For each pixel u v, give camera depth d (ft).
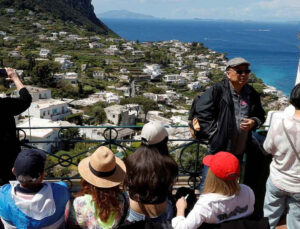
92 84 334.44
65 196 8.73
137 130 147.84
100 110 220.64
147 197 9.54
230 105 11.42
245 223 8.56
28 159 7.88
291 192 10.07
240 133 11.70
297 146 9.67
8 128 10.73
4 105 10.61
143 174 9.35
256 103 12.01
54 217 8.38
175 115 246.88
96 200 8.56
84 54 510.17
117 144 15.06
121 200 9.11
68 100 268.41
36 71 303.27
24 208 8.00
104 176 8.64
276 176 10.37
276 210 10.81
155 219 9.78
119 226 8.96
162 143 9.74
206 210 8.41
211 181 8.48
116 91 328.29
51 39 587.27
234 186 8.39
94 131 118.42
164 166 9.45
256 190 13.47
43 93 231.09
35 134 109.60
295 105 9.77
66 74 336.90
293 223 10.39
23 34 590.55
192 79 435.12
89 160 8.99
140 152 9.63
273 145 10.15
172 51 645.51
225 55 635.25
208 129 11.68
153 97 308.81
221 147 11.69
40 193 8.16
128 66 464.24
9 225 8.27
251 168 13.21
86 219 8.66
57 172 48.60
